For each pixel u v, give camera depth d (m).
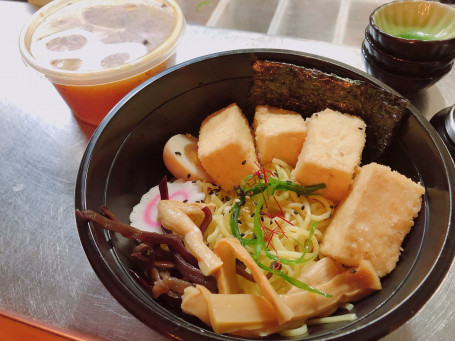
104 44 0.27
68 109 0.31
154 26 0.28
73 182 0.26
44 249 0.23
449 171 0.17
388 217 0.19
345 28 0.39
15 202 0.25
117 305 0.21
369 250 0.19
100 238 0.17
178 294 0.18
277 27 0.39
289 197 0.23
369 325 0.14
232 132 0.22
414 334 0.19
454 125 0.24
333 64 0.22
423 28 0.28
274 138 0.23
